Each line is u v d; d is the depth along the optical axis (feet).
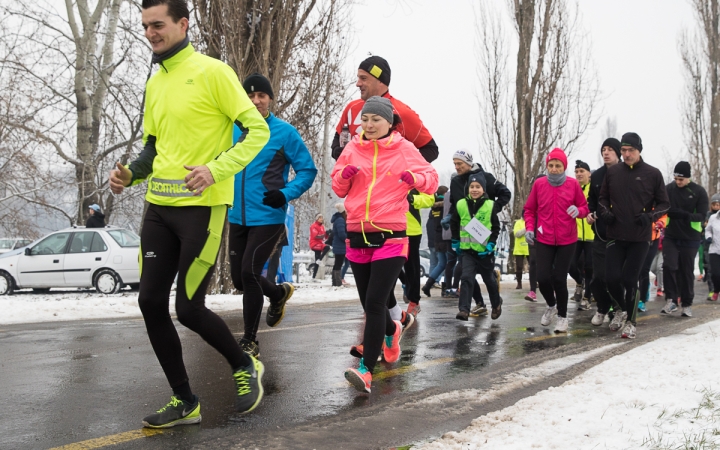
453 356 21.15
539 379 18.06
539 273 26.89
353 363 19.43
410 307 28.07
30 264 48.39
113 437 12.20
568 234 26.43
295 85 48.49
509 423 13.26
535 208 26.99
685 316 34.47
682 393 15.35
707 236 45.29
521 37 81.61
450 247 42.09
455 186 30.66
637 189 25.68
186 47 12.67
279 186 18.79
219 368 18.13
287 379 17.20
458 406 15.12
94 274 48.16
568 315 33.76
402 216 15.81
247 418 13.60
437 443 11.89
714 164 127.34
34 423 13.05
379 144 15.93
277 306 20.57
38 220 88.43
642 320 32.83
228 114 12.73
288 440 12.29
